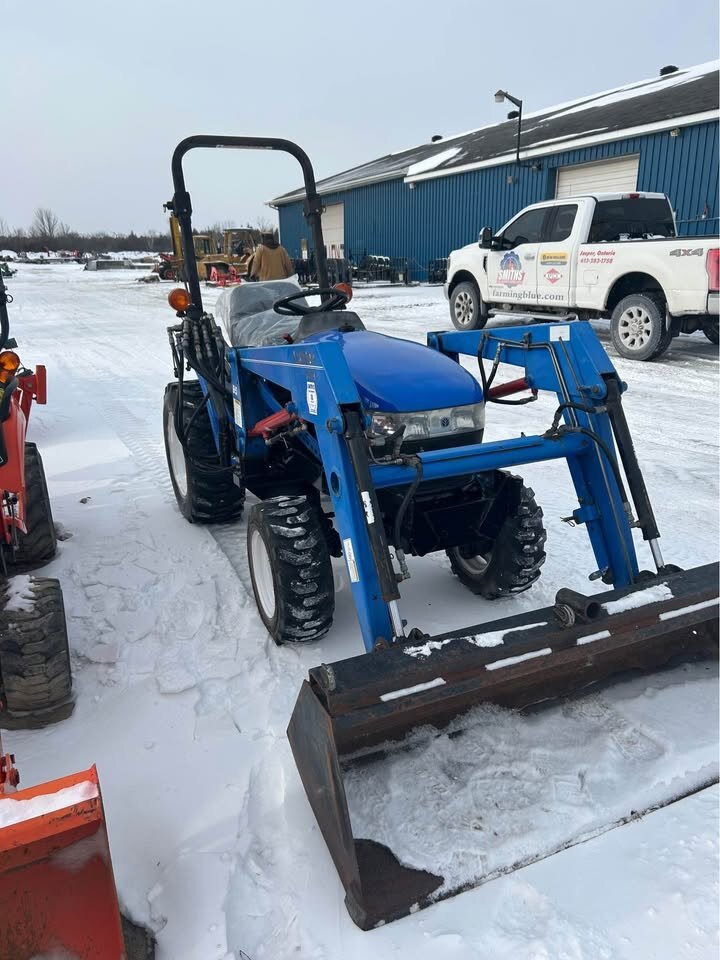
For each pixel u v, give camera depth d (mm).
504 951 1646
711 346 9852
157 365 10141
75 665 2838
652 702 2250
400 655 1832
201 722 2498
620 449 2527
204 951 1690
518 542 2980
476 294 11039
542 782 2008
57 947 1382
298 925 1737
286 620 2637
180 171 3639
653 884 1788
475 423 2771
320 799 1838
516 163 18797
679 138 14898
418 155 28094
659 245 8156
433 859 1801
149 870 1910
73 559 3775
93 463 5590
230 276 26375
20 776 2240
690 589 2143
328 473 2346
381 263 23859
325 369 2299
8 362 2473
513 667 1884
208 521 4191
